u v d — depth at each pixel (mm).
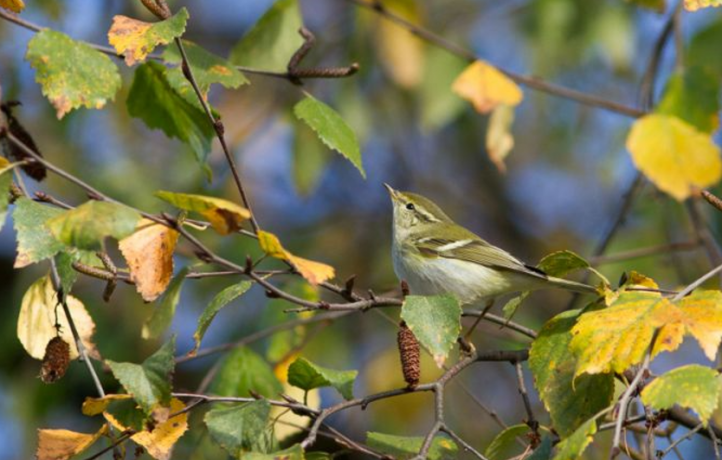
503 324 8117
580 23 13664
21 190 6484
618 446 5031
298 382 6992
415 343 6758
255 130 13742
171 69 7559
